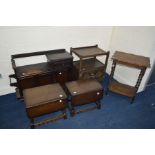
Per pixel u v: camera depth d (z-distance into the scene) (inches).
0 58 121.7
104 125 114.0
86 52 135.0
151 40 126.0
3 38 115.5
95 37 154.6
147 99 144.3
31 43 127.4
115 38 160.4
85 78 140.6
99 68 142.6
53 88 112.0
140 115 125.9
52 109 106.3
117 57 129.0
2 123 110.3
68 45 145.0
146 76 145.3
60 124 112.3
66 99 106.4
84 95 113.7
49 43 134.9
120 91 139.8
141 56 133.0
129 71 152.3
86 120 117.2
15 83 126.1
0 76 129.0
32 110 98.4
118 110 129.2
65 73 133.2
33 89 109.9
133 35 139.9
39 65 133.3
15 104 127.3
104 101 138.1
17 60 128.0
